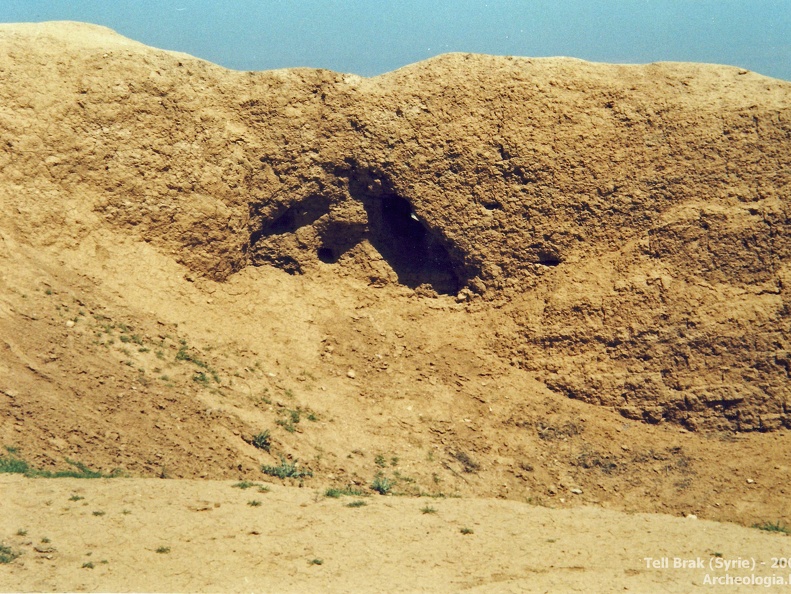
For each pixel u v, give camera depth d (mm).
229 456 16375
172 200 20359
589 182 21094
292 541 13602
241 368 18922
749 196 20672
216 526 13672
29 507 13391
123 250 19719
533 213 21172
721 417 19625
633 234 20938
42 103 19922
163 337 18656
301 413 18359
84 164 19875
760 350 19859
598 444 19125
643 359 20109
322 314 20828
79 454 15133
